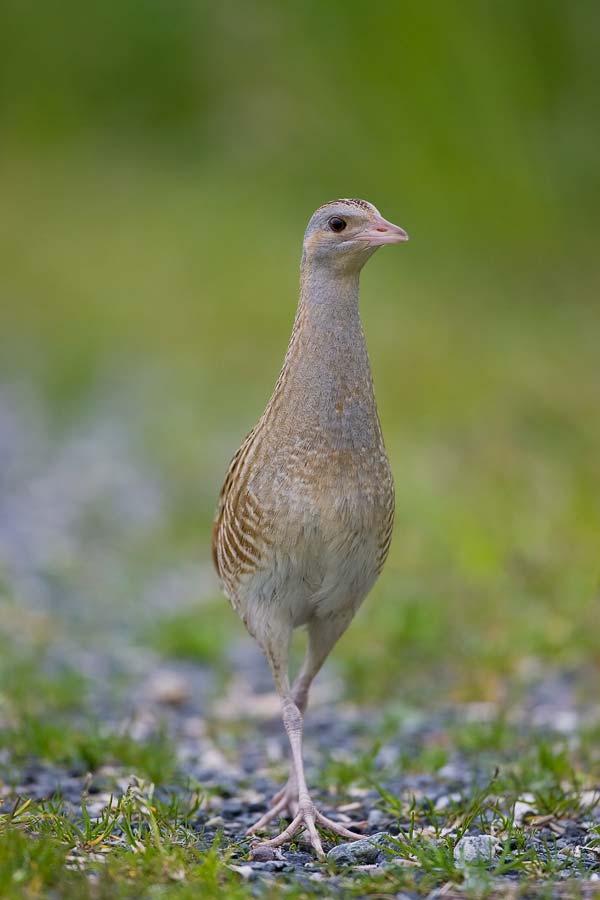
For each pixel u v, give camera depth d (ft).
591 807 27.91
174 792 30.07
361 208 26.84
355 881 23.03
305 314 27.12
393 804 28.86
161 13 155.33
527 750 34.37
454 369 79.41
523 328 91.61
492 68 109.70
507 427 61.72
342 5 115.85
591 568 45.37
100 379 93.25
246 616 27.91
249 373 91.25
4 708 37.65
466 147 111.14
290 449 26.45
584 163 110.22
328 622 28.35
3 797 29.25
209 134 149.48
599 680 40.78
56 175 150.51
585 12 109.91
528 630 44.14
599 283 102.22
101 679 43.27
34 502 67.46
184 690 41.50
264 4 130.00
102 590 54.65
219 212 133.08
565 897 21.86
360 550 26.94
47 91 160.45
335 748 36.35
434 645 44.96
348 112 118.83
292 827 25.95
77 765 32.65
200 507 65.92
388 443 68.28
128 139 156.87
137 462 75.41
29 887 21.45
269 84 129.70
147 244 127.54
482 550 49.24
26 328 107.14
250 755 35.70
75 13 160.97
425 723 38.22
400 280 106.63
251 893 22.12
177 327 104.01
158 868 22.67
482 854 24.41
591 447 56.75
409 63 112.37
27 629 47.42
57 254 126.21
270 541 26.58
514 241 109.19
